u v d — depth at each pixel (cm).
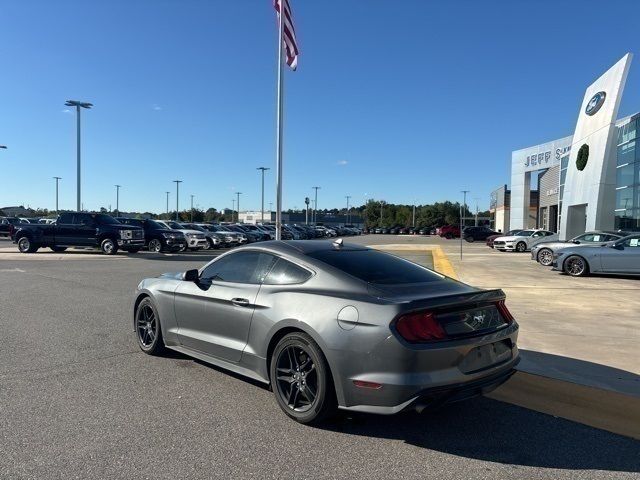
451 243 4216
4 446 376
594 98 2762
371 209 13112
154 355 620
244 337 483
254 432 408
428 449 384
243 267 518
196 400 476
